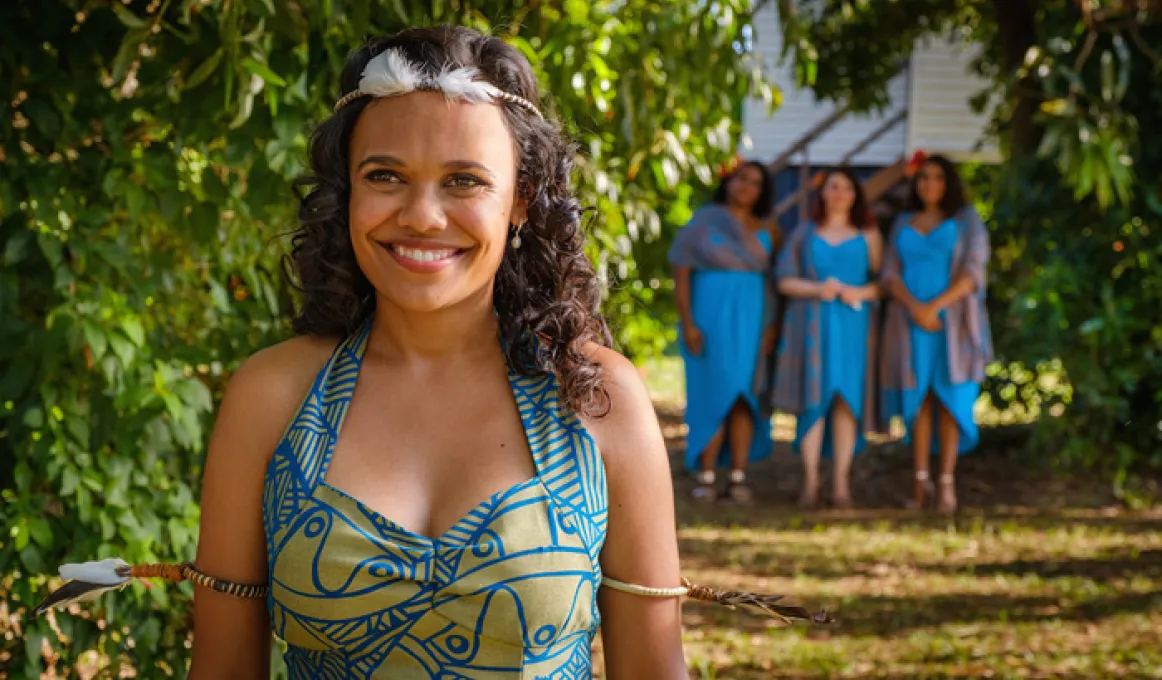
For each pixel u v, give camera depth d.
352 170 1.54
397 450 1.52
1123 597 5.52
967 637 4.96
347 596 1.45
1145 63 7.54
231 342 3.05
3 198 2.69
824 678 4.51
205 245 2.84
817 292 7.23
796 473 8.69
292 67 2.75
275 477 1.51
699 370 7.44
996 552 6.38
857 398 7.34
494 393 1.55
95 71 2.82
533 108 1.58
